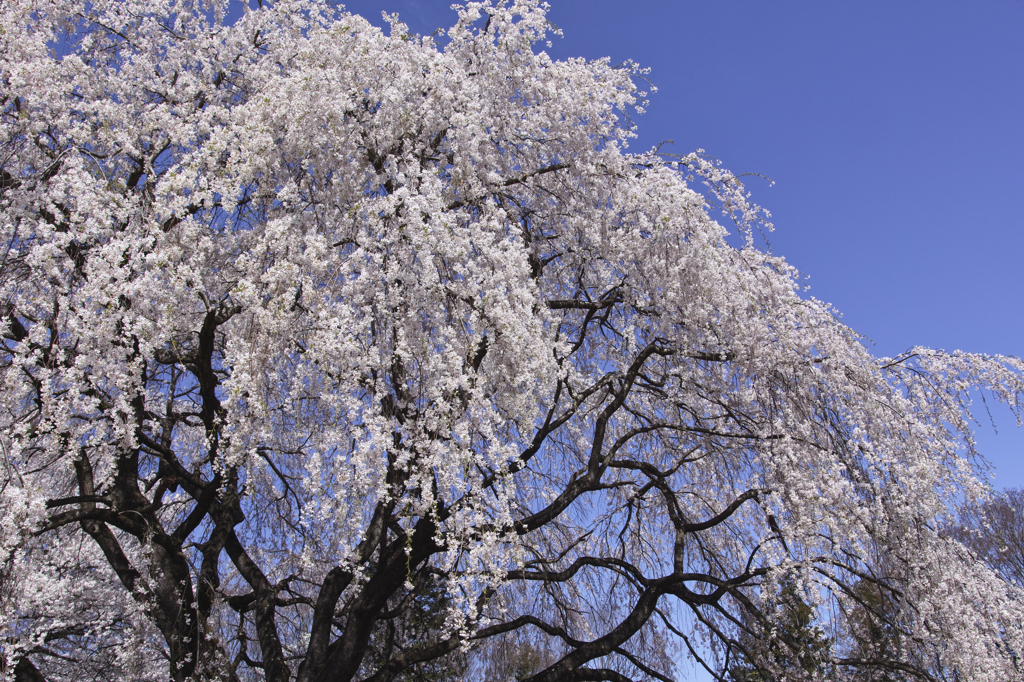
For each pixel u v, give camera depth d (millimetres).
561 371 6180
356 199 5895
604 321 7914
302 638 8523
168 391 6934
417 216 5234
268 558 8375
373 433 4820
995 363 6477
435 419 5094
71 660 6719
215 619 6848
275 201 5715
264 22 7016
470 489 5168
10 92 5316
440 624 8164
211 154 5328
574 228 7383
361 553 5516
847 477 6457
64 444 5039
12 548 4344
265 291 4879
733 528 8062
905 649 6273
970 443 6586
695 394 7398
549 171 7598
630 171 7145
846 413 6562
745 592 7871
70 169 5082
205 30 6930
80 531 6910
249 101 5855
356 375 5051
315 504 4836
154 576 5473
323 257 5328
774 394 6602
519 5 6953
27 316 5262
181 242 5109
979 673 5473
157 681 6383
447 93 5957
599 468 6871
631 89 7555
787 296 6953
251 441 4898
